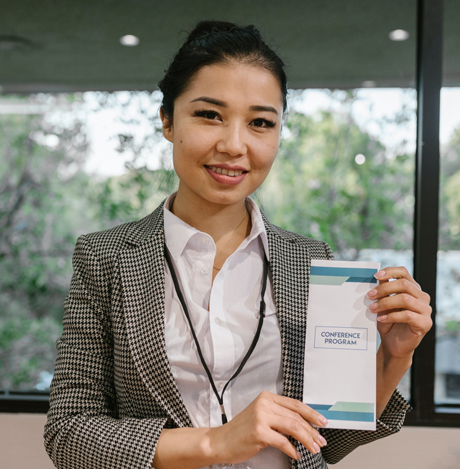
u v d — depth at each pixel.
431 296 1.75
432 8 1.76
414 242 1.79
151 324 0.85
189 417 0.83
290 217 1.80
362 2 1.82
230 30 0.87
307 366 0.81
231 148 0.81
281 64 0.88
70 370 0.88
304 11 1.83
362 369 0.80
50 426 0.84
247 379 0.87
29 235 1.85
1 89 1.86
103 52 1.85
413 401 1.75
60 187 1.85
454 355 1.76
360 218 1.79
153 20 1.85
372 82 1.81
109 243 0.94
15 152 1.86
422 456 1.62
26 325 1.85
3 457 1.66
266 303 0.91
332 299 0.82
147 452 0.76
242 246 0.93
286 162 1.80
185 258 0.92
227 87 0.81
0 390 1.83
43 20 1.85
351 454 1.63
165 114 0.95
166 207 0.98
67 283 1.85
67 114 1.85
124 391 0.86
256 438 0.72
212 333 0.86
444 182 1.77
